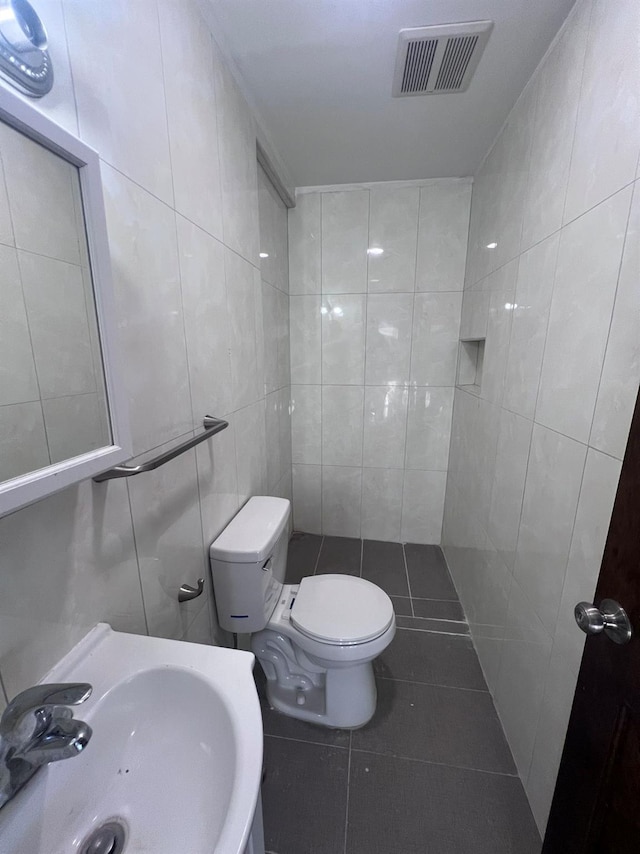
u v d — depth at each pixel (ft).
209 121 3.32
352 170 6.12
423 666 4.97
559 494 3.10
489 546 4.84
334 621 3.95
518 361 4.07
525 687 3.61
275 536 3.89
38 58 1.60
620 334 2.37
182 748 1.88
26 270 1.57
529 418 3.74
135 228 2.35
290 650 4.32
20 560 1.68
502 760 3.81
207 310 3.40
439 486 7.68
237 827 1.32
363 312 7.11
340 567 7.16
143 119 2.39
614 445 2.39
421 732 4.09
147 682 1.96
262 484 5.36
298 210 6.87
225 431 3.90
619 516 2.00
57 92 1.74
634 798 1.83
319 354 7.42
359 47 3.60
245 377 4.45
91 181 1.70
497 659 4.40
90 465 1.76
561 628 2.99
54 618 1.87
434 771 3.71
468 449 6.07
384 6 3.17
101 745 1.78
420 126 4.91
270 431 6.05
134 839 1.64
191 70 2.97
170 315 2.78
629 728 1.89
